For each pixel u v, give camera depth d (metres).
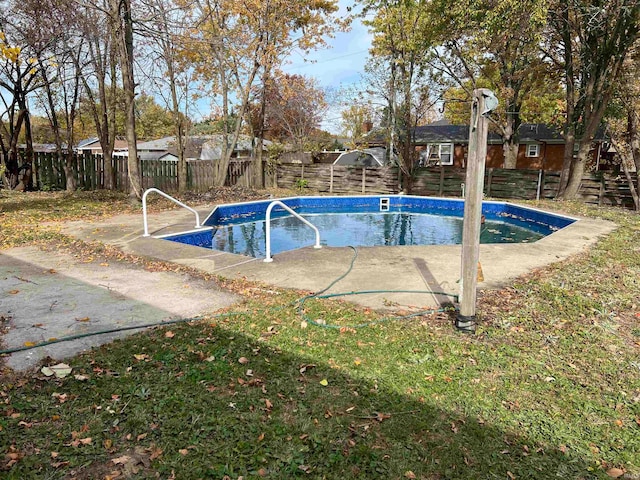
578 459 2.07
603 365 2.96
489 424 2.30
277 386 2.62
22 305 4.03
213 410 2.36
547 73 14.91
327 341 3.27
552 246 6.93
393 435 2.20
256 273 5.19
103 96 14.26
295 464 1.98
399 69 17.88
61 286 4.63
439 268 5.42
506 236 10.59
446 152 25.83
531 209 11.90
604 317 3.84
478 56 16.30
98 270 5.30
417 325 3.61
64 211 10.05
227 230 10.90
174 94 14.92
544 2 10.78
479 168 3.21
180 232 7.81
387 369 2.85
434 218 13.82
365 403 2.46
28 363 2.87
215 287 4.65
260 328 3.50
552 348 3.21
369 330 3.49
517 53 14.15
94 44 13.61
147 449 2.05
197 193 14.48
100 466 1.94
